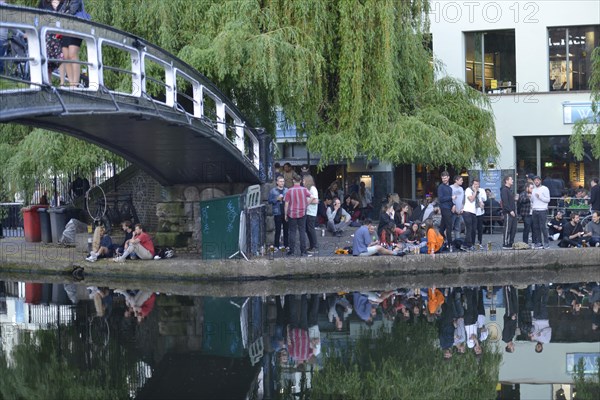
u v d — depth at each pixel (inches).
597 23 1451.8
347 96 1117.7
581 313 799.7
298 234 1060.5
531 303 846.5
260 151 1070.4
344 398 557.6
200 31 1058.7
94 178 1192.2
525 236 1098.7
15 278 1014.4
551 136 1471.5
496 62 1488.7
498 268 1016.2
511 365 633.6
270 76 1010.1
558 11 1461.6
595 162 1454.2
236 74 1023.0
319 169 1136.2
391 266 981.8
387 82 1119.0
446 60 1487.5
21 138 1176.2
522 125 1473.9
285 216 1014.4
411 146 1096.8
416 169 1488.7
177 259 991.0
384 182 1469.0
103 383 589.6
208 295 890.1
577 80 1462.8
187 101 1085.1
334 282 954.7
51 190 1215.6
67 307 844.0
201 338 716.7
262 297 878.4
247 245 984.3
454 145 1122.0
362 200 1357.0
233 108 992.9
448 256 1001.5
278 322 768.9
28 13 573.9
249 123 1043.9
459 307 828.6
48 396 561.0
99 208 1184.8
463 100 1219.9
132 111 713.6
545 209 1066.1
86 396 560.4
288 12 1080.8
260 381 592.4
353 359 650.8
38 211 1210.6
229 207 968.3
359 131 1135.6
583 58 1457.9
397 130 1117.1
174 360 649.6
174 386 580.4
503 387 578.9
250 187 1008.2
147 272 978.7
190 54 1014.4
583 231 1082.7
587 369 620.1
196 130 865.5
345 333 729.0
